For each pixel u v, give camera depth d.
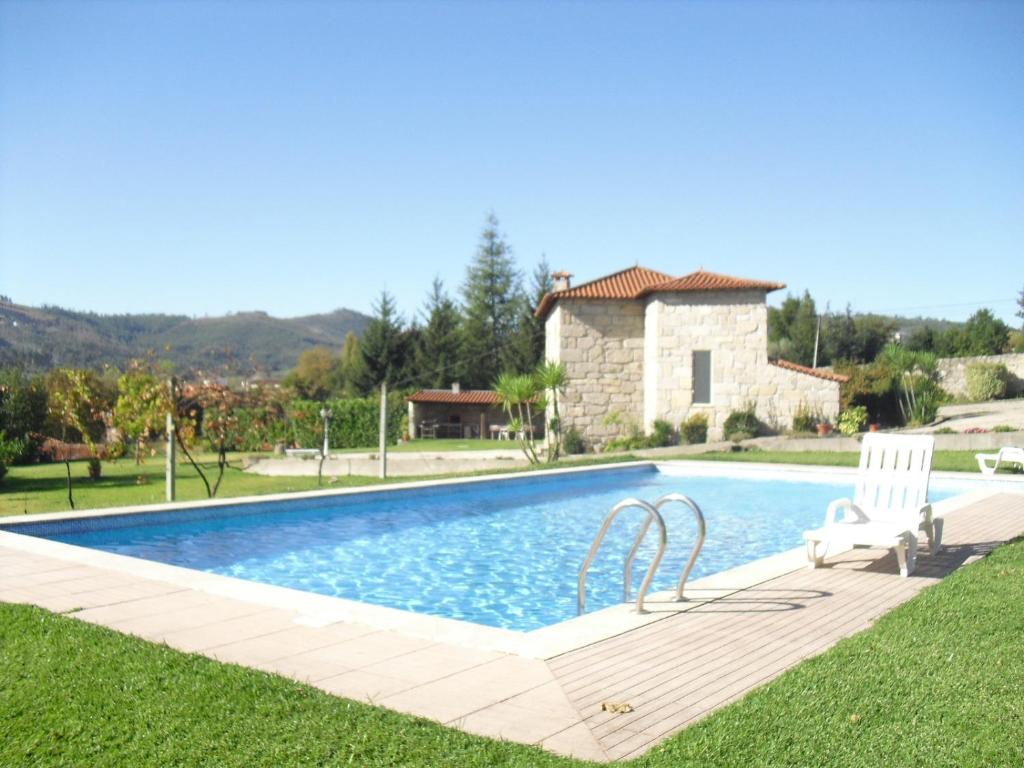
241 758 3.83
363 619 6.38
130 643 5.61
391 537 13.58
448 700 4.63
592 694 4.75
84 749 3.96
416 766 3.72
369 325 56.94
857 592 7.55
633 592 9.77
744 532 14.09
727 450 24.77
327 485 21.77
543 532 14.17
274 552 12.23
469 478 18.56
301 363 73.56
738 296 26.67
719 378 26.75
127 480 25.27
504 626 8.38
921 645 5.65
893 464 9.74
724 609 6.88
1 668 5.11
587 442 28.70
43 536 11.71
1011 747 3.95
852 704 4.50
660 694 4.76
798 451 24.52
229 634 5.94
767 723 4.23
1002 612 6.56
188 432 17.56
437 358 57.38
